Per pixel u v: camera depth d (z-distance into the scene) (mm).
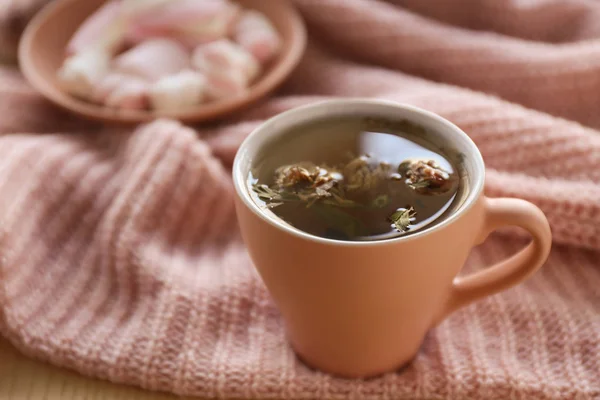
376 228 443
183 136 584
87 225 577
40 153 596
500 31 694
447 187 457
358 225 444
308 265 442
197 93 643
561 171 558
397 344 484
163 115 624
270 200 455
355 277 440
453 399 495
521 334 516
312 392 496
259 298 533
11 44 720
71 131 667
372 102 485
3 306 519
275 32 695
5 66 723
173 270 543
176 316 520
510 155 568
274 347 515
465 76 650
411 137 479
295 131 483
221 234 583
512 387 490
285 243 440
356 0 679
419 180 459
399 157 470
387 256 434
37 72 674
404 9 712
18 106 663
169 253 561
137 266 542
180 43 691
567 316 519
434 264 444
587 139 557
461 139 466
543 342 512
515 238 563
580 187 542
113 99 638
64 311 532
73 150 613
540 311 522
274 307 532
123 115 627
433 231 434
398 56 668
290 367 502
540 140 562
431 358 507
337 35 686
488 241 564
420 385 495
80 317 529
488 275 485
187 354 506
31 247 554
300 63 692
